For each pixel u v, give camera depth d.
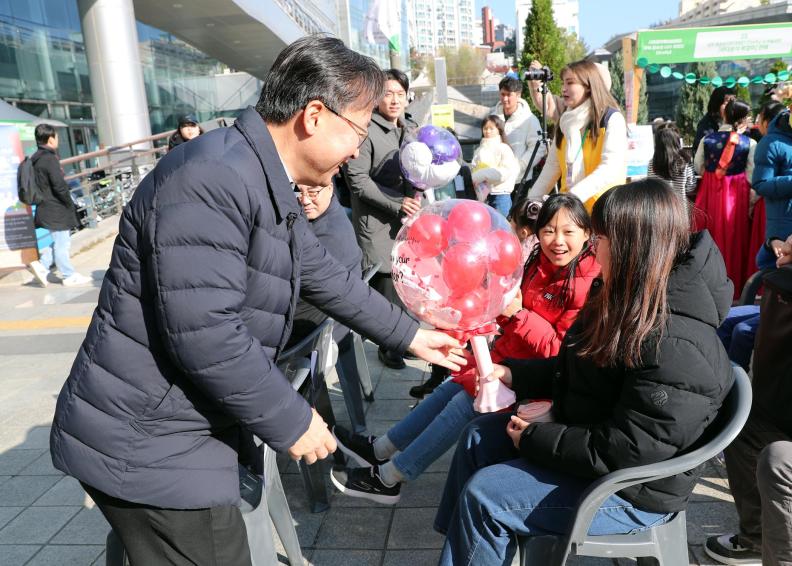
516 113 7.01
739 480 2.15
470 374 2.36
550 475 1.75
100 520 2.79
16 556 2.56
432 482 2.91
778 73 8.34
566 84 3.59
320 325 2.48
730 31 9.02
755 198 5.33
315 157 1.46
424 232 1.87
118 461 1.40
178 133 7.70
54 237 7.72
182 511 1.45
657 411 1.53
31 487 3.09
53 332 5.84
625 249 1.56
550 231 2.46
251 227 1.40
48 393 4.32
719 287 1.58
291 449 1.44
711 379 1.53
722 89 6.36
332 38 1.47
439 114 9.84
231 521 1.52
